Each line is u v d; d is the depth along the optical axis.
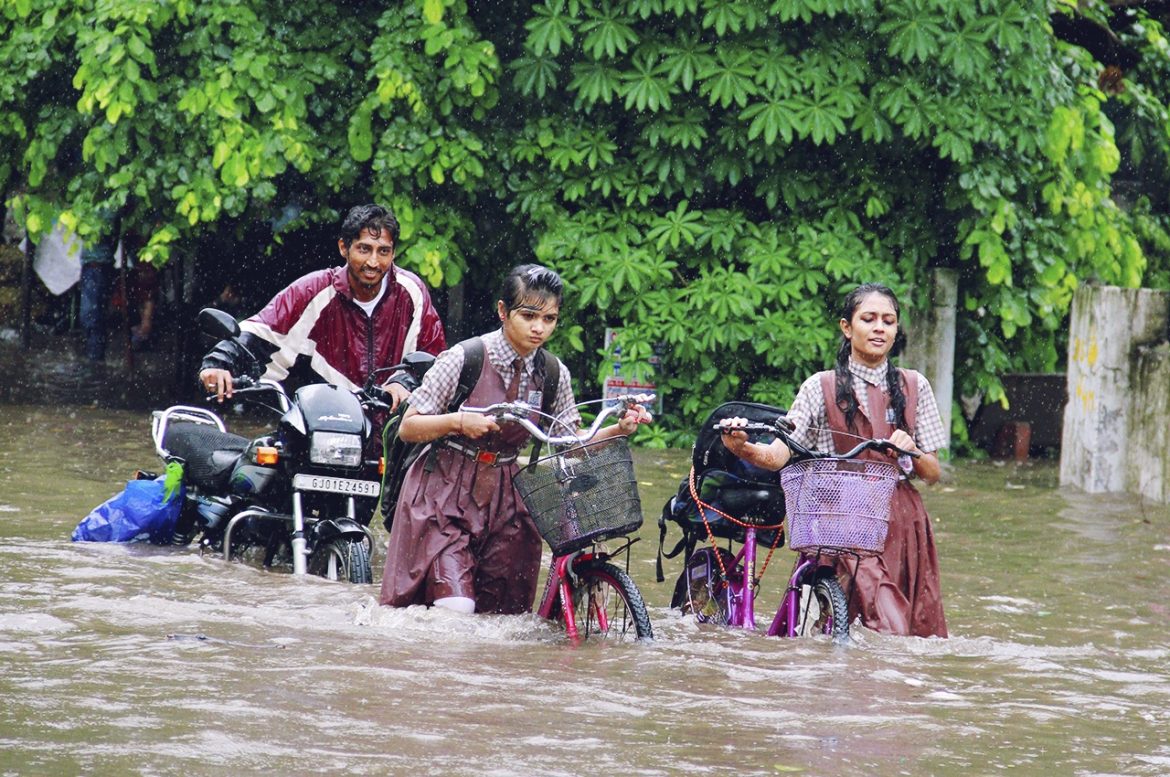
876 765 16.23
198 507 30.09
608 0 50.06
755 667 20.97
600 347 53.69
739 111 51.38
